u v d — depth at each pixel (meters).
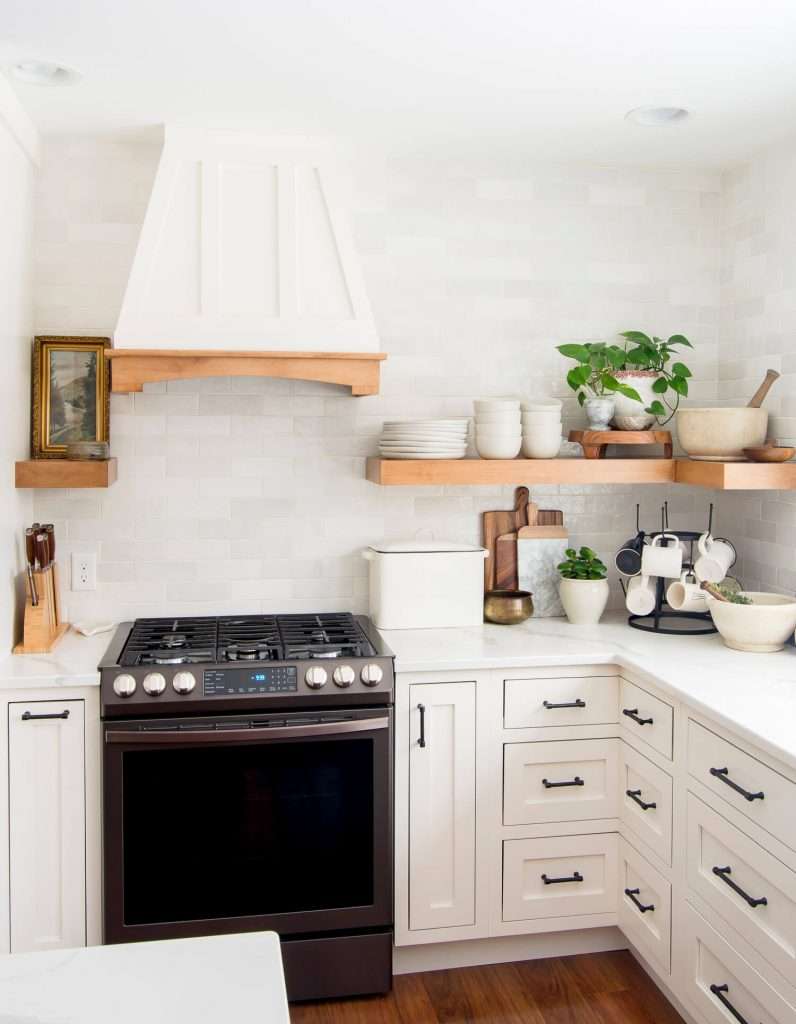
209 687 2.49
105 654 2.62
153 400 3.06
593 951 2.87
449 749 2.68
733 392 3.28
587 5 2.04
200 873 2.53
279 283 2.82
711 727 2.25
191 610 3.12
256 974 1.09
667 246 3.34
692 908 2.35
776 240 3.01
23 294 2.82
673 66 2.38
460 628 3.07
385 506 3.22
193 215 2.80
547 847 2.75
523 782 2.73
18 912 2.49
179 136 2.82
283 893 2.57
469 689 2.68
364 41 2.23
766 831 2.01
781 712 2.15
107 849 2.48
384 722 2.57
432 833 2.68
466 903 2.72
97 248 2.99
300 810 2.56
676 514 3.43
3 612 2.61
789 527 2.97
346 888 2.59
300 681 2.53
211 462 3.10
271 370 2.77
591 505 3.37
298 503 3.16
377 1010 2.57
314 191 2.88
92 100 2.62
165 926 2.51
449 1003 2.60
